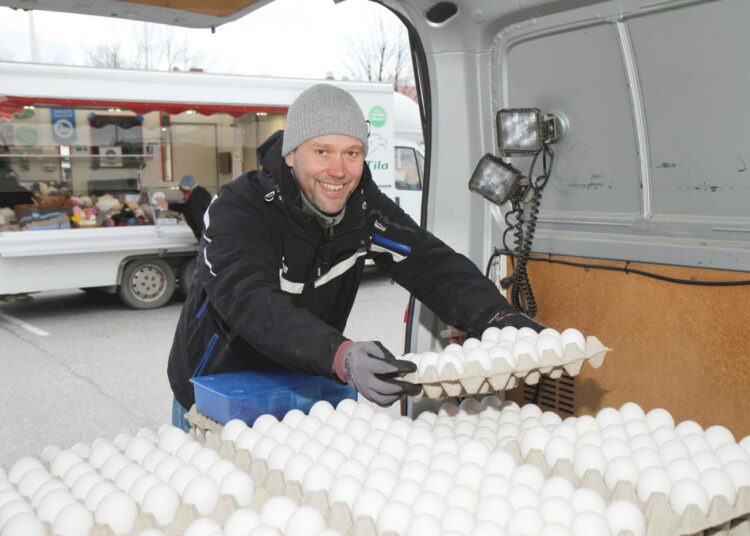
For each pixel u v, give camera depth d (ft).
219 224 7.03
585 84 8.11
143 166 31.12
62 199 28.99
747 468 5.36
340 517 4.89
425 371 6.24
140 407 19.44
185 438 6.66
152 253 30.76
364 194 7.70
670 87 7.34
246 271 6.63
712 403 7.38
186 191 31.76
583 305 8.53
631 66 7.57
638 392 8.04
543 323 9.01
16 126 27.71
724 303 7.18
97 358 24.12
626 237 8.04
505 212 9.34
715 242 7.24
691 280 7.43
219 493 5.38
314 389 7.49
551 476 5.73
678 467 5.35
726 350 7.21
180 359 8.46
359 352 5.67
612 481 5.35
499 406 7.49
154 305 31.48
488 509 4.82
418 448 5.95
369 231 7.98
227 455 6.27
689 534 4.78
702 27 6.88
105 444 6.57
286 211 7.16
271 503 4.98
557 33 8.12
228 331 7.85
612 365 8.27
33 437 17.49
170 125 31.71
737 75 6.79
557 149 8.61
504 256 9.27
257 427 6.74
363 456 5.88
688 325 7.51
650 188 7.79
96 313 31.04
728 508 4.92
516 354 6.34
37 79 27.37
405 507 4.84
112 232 29.09
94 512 5.14
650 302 7.84
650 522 4.82
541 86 8.58
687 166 7.41
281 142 7.32
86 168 29.73
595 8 7.59
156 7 9.17
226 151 33.30
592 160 8.28
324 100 6.79
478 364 6.20
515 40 8.58
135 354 24.53
